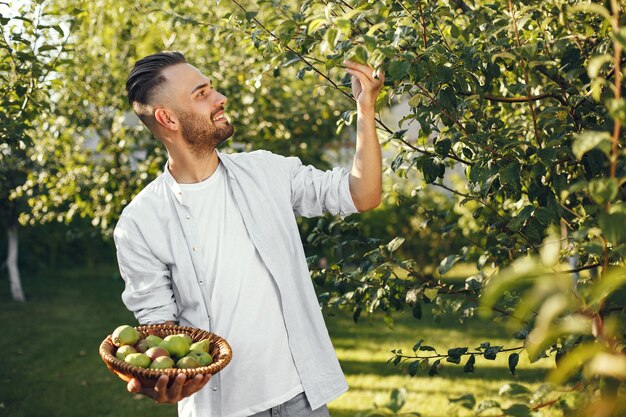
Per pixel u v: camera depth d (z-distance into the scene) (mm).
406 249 10250
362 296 3027
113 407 5543
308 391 2117
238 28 3027
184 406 2182
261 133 6785
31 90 3498
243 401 2100
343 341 7387
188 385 1854
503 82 3012
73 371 6574
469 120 2383
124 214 2254
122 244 2230
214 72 6570
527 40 2404
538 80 2117
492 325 7723
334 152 9367
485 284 2373
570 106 2178
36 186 8391
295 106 7176
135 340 2072
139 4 6406
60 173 6777
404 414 1361
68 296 10484
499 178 2320
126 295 2246
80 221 12508
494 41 2396
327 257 8938
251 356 2096
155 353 1955
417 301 2898
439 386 5648
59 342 7695
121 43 7016
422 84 2264
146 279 2219
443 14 2480
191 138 2156
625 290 1406
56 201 6957
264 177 2209
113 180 6492
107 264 13148
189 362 1920
